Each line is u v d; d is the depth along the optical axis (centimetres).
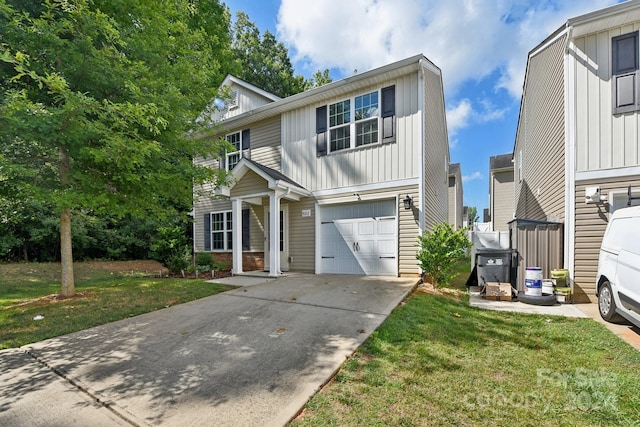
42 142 504
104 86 555
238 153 1221
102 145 539
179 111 636
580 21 644
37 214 1109
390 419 240
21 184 533
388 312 516
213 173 754
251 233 1151
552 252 703
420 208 830
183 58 687
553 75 811
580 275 662
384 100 890
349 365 329
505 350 379
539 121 993
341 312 521
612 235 523
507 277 720
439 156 1245
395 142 870
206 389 288
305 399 268
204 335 432
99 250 1372
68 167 598
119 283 828
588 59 670
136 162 536
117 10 593
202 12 1424
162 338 425
